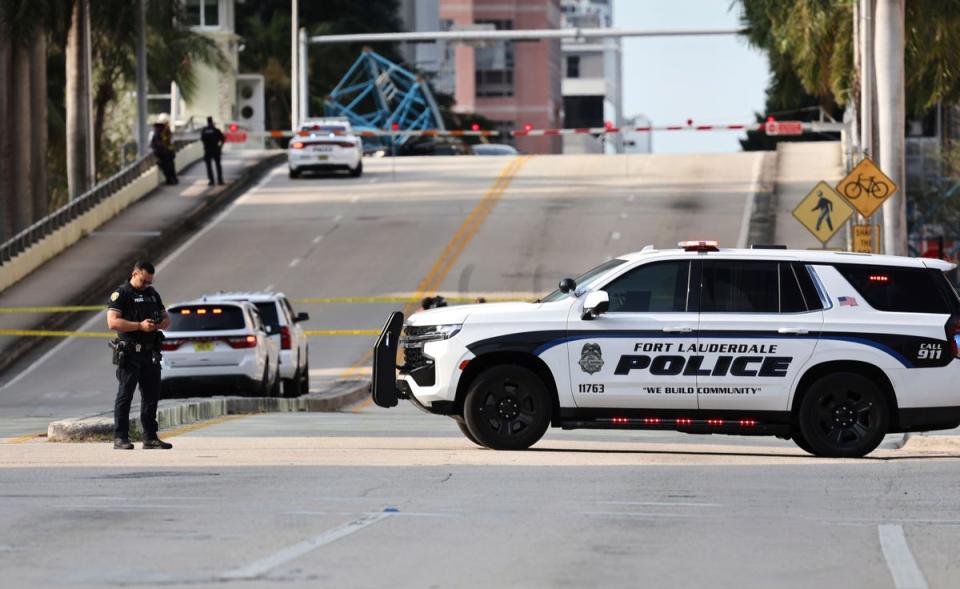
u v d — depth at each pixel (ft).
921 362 179.22
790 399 178.81
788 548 108.47
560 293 186.80
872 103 424.05
